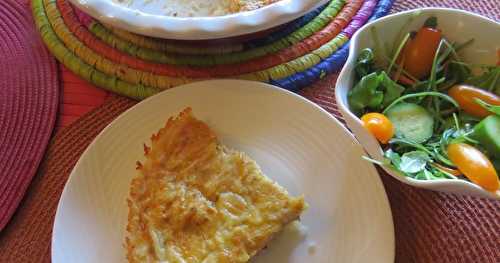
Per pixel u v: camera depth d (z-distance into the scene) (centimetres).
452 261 26
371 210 27
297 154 29
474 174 24
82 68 33
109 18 30
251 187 27
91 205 28
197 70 32
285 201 27
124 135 30
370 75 27
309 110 30
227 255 26
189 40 31
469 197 28
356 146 28
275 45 33
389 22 28
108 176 29
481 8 35
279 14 30
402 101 28
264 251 27
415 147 26
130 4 36
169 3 37
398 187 29
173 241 26
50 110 32
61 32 34
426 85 29
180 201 27
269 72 32
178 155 28
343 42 34
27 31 35
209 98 31
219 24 30
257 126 30
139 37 33
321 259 27
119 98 33
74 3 30
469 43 29
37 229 28
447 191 25
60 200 28
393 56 29
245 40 32
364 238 26
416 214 28
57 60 34
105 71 33
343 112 26
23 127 31
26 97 32
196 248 26
